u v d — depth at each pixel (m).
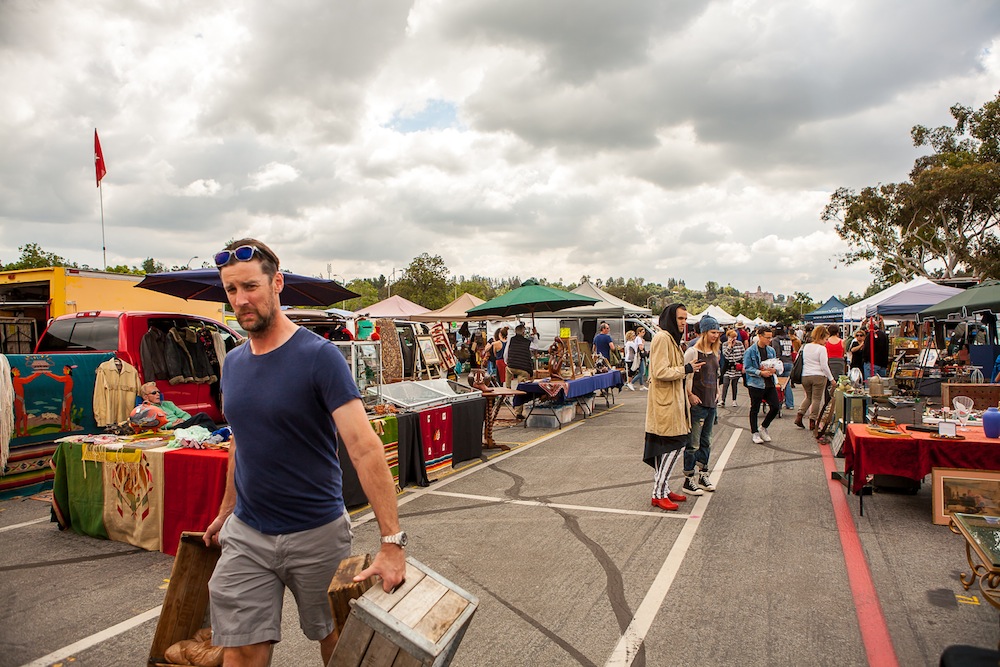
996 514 5.10
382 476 2.06
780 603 3.80
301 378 2.13
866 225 36.75
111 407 7.08
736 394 14.79
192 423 6.67
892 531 5.10
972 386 7.94
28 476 6.79
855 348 13.16
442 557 4.66
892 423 5.85
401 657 1.85
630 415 12.35
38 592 4.11
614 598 3.91
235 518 2.27
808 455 8.16
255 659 2.19
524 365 11.31
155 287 7.91
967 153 32.34
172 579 2.54
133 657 3.29
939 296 12.77
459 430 7.82
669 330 5.69
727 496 6.26
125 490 5.02
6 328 8.33
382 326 9.32
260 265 2.18
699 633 3.44
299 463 2.17
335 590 2.04
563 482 6.94
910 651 3.22
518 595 3.97
